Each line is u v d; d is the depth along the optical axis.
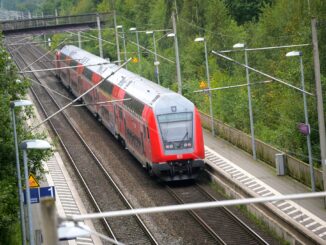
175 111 52.16
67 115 86.81
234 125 69.25
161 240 40.09
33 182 40.12
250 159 59.06
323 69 57.88
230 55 88.50
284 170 53.00
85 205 49.19
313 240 36.34
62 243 39.44
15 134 36.53
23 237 36.22
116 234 41.81
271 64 73.50
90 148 68.06
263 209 43.41
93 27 107.44
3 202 37.16
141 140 55.06
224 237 40.22
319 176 48.28
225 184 50.47
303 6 73.38
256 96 71.25
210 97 68.94
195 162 51.88
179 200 48.53
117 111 66.06
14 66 42.78
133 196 50.53
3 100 40.09
